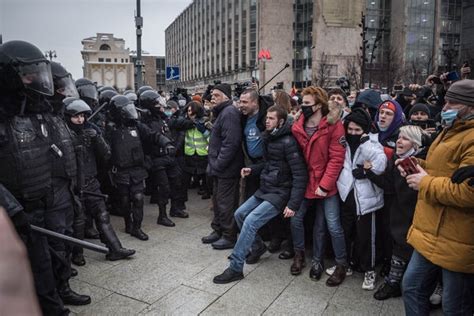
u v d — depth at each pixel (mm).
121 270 4297
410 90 6176
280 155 4031
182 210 6348
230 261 4195
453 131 2508
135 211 5266
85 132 4355
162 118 6164
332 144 3896
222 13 68250
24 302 559
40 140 3072
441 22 57719
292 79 58719
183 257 4656
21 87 2865
